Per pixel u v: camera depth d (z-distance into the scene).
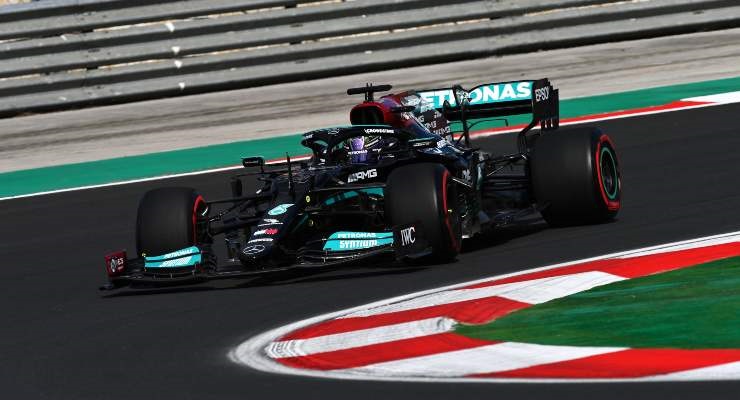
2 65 70.31
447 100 36.88
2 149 64.62
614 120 55.84
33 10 70.44
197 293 30.38
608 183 34.69
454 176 32.78
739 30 77.75
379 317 25.27
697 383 17.97
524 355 20.88
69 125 69.06
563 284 26.78
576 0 75.25
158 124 67.19
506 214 34.78
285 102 69.31
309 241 30.58
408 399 18.56
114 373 22.59
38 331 27.81
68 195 51.56
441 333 23.19
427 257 30.62
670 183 40.34
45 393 21.52
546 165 34.06
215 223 43.31
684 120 53.50
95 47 71.25
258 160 33.56
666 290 25.25
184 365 22.72
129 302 30.16
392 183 30.08
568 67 70.88
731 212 34.38
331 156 32.66
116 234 42.19
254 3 72.25
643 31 75.62
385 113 32.94
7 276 36.19
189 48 71.88
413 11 73.31
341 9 72.56
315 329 24.86
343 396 19.11
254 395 19.73
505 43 74.56
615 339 21.53
